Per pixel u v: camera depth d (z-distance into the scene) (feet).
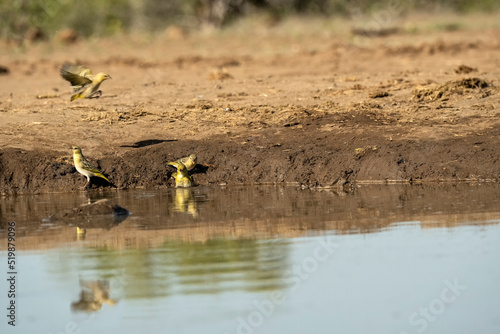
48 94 92.38
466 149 64.75
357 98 82.79
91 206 53.21
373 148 66.13
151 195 61.46
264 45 146.20
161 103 84.12
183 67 119.03
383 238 45.32
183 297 36.65
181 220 51.42
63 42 165.07
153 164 66.69
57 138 71.31
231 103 83.05
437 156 64.59
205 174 66.39
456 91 80.33
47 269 40.81
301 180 64.80
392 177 63.62
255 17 190.19
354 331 33.35
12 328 34.17
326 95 85.40
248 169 66.39
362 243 44.42
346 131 70.90
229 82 98.94
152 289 37.83
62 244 45.68
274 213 52.80
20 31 170.71
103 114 77.97
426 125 71.00
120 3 194.90
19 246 45.44
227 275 39.19
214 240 45.70
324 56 124.16
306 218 50.85
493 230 45.93
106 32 184.03
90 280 39.01
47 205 57.77
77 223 51.37
